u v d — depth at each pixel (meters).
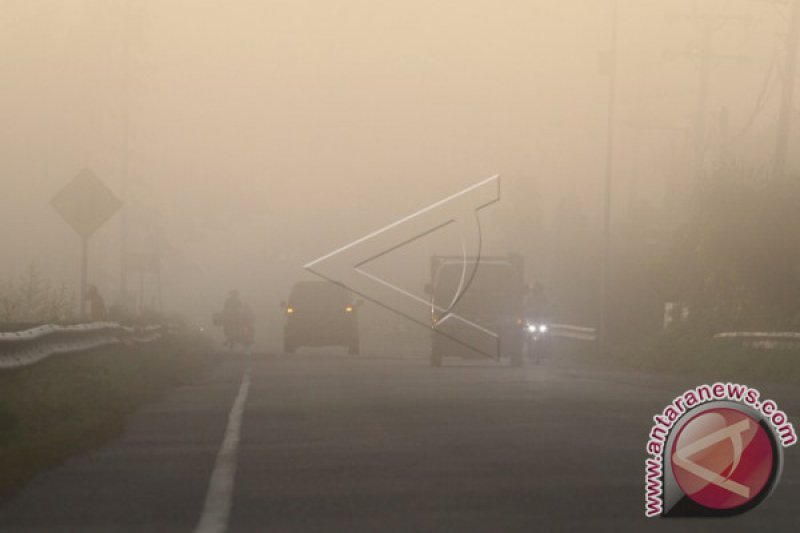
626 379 75.56
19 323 63.44
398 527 24.27
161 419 49.25
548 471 32.12
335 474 32.16
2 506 27.56
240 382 73.31
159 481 31.41
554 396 58.47
